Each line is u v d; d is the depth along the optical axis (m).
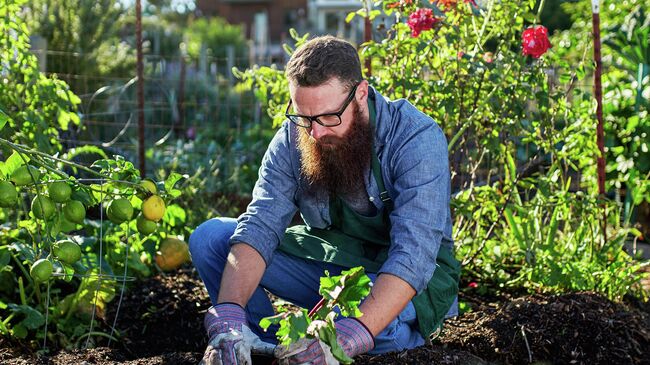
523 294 3.49
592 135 3.75
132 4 10.06
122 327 3.13
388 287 2.15
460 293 3.53
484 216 4.06
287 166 2.52
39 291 3.06
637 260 4.15
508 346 2.73
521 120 3.76
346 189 2.42
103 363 2.51
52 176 2.44
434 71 3.76
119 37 10.40
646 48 5.70
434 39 3.76
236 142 7.12
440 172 2.33
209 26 23.16
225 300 2.26
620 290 3.43
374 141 2.38
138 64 4.73
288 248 2.62
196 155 6.54
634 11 5.73
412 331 2.56
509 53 3.60
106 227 3.48
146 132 7.95
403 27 3.65
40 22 8.48
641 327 2.89
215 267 2.60
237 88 8.66
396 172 2.37
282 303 3.26
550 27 15.56
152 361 2.51
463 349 2.76
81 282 3.07
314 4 32.97
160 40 17.64
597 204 3.75
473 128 3.80
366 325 2.08
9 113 3.67
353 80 2.20
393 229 2.27
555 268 3.44
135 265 3.37
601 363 2.69
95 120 6.60
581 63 3.71
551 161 4.18
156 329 3.14
